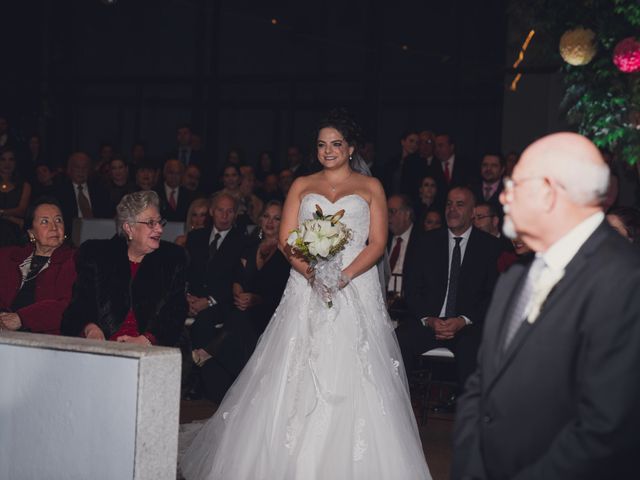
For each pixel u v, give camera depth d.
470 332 6.30
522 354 2.24
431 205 8.83
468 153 12.82
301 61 14.05
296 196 4.93
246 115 14.38
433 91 13.12
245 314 6.77
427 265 6.67
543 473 2.12
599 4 7.12
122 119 15.01
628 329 2.11
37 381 3.21
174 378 3.13
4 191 9.03
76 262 4.90
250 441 4.51
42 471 3.19
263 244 6.96
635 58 6.66
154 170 10.05
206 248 7.28
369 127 13.41
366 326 4.68
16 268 5.24
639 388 2.09
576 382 2.19
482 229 7.33
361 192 4.86
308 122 14.03
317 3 13.91
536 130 11.73
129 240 4.91
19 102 14.84
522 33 11.69
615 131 7.34
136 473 3.02
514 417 2.24
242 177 9.95
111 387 3.07
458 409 2.48
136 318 4.85
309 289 4.74
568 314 2.19
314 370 4.48
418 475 4.50
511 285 2.43
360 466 4.37
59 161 15.03
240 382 4.76
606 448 2.07
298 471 4.33
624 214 4.75
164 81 14.73
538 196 2.24
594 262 2.20
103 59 15.12
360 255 4.74
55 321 5.03
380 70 13.42
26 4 14.91
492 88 12.63
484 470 2.36
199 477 4.64
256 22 14.30
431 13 13.13
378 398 4.53
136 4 14.94
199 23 14.55
